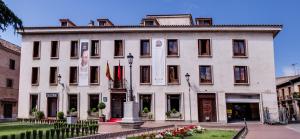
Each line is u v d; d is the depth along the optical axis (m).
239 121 34.09
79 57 34.97
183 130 17.48
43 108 34.41
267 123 32.41
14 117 43.78
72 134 13.76
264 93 33.84
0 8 17.36
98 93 34.12
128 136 15.59
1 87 41.09
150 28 34.62
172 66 34.44
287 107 55.12
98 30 34.97
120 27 34.72
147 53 34.88
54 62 35.09
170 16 39.03
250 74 34.16
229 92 33.78
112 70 34.41
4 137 10.00
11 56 43.69
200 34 34.84
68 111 33.94
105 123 29.16
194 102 33.56
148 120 33.25
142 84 33.97
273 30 34.44
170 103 33.94
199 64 34.28
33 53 35.47
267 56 34.47
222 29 34.47
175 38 34.78
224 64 34.31
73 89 34.44
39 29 35.31
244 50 34.78
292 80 51.62
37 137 13.07
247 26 34.50
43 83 34.81
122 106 33.94
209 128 24.62
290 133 21.27
